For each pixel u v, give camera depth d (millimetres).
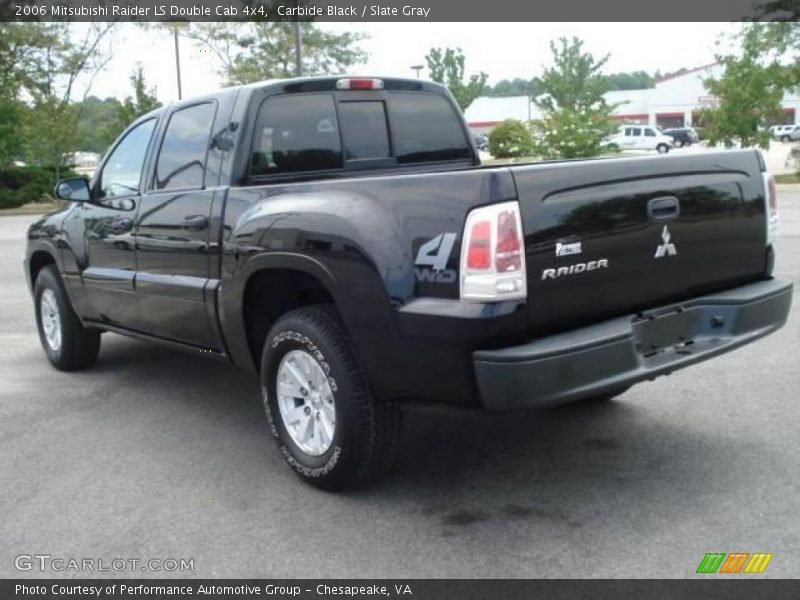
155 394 5867
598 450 4500
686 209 3924
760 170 4320
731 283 4270
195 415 5375
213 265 4594
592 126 26859
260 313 4516
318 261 3836
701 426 4793
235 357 4656
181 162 5020
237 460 4559
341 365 3811
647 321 3826
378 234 3607
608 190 3621
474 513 3801
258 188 4340
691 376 5766
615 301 3717
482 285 3326
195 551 3535
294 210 3992
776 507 3725
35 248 6527
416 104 5535
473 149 5898
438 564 3359
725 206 4105
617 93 84625
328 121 5039
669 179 3859
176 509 3945
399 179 3627
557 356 3346
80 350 6387
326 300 4371
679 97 81938
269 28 28578
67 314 6301
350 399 3805
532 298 3408
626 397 5367
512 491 4023
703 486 3979
